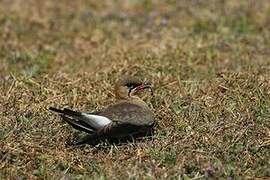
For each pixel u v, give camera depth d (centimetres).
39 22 2112
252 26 1986
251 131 1186
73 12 2248
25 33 2002
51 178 1048
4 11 2212
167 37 1889
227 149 1123
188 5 2266
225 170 1048
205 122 1238
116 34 1981
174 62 1599
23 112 1284
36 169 1093
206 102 1311
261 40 1838
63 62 1733
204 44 1791
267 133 1181
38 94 1389
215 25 2011
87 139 1113
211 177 1034
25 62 1720
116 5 2330
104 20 2150
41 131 1205
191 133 1183
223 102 1312
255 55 1684
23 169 1088
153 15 2169
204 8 2220
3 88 1434
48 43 1931
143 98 1341
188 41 1825
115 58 1684
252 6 2203
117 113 1148
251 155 1119
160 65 1559
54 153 1138
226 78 1436
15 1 2325
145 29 2023
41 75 1554
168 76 1490
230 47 1766
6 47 1866
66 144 1170
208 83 1438
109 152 1125
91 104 1342
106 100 1352
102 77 1502
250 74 1449
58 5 2320
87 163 1102
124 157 1116
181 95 1362
